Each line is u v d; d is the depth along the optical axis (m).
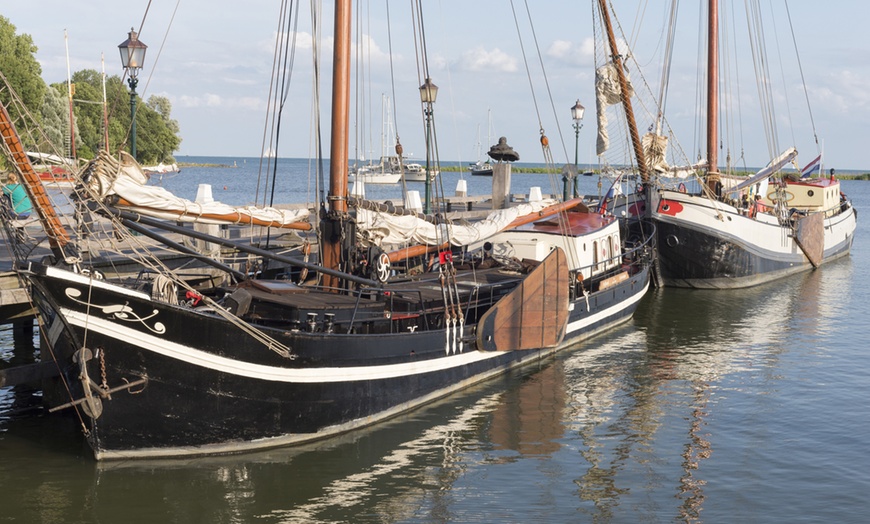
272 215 17.62
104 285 14.12
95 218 14.62
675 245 36.03
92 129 84.19
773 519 14.21
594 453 17.14
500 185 39.91
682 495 15.16
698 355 25.27
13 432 17.36
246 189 109.19
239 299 15.80
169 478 15.26
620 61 34.31
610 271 28.44
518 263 24.59
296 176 174.75
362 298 18.62
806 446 17.67
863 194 137.75
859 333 28.77
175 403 15.22
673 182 38.94
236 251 25.81
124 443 15.31
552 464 16.52
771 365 24.23
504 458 16.77
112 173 14.59
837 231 48.50
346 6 19.23
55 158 14.43
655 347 26.14
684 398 20.94
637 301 30.34
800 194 47.34
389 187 86.50
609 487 15.46
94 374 14.66
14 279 19.00
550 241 26.05
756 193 43.03
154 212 15.33
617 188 37.38
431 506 14.55
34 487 14.75
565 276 22.28
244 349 15.44
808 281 40.47
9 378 17.03
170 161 129.12
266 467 15.91
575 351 25.38
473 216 38.84
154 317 14.59
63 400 18.19
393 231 19.92
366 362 17.38
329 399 16.91
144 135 118.25
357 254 19.83
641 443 17.77
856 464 16.67
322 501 14.65
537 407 19.95
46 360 19.39
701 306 33.28
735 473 16.20
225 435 15.88
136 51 25.22
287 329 16.67
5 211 14.58
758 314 31.94
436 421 18.72
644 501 14.88
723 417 19.50
